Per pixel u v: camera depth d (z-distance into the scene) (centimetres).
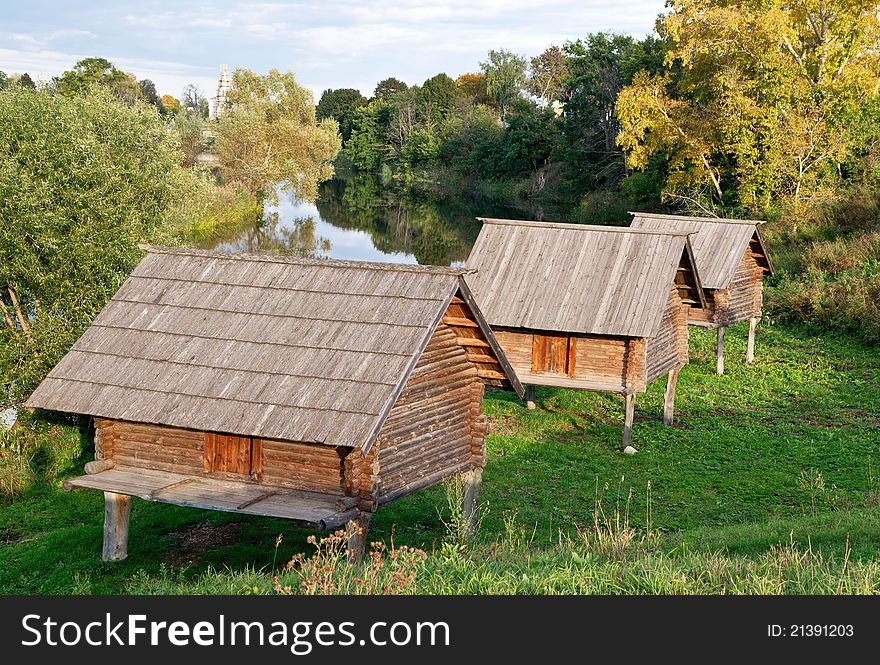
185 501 1445
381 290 1517
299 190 7275
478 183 10419
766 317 3694
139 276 1677
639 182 6800
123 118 2709
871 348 3206
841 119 5175
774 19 5212
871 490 1920
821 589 1112
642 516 1833
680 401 2752
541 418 2586
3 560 1670
